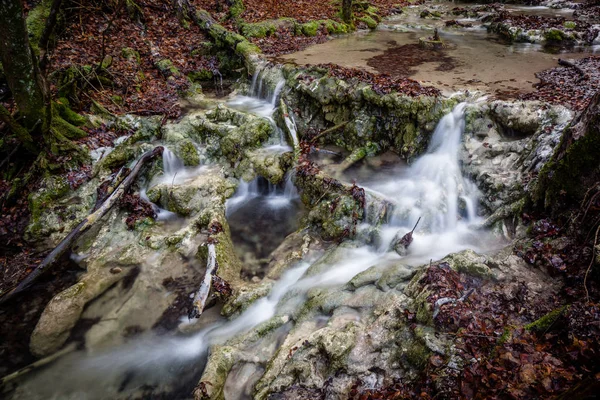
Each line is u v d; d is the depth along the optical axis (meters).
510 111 7.03
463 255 4.91
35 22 9.56
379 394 3.86
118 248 6.91
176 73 11.18
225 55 12.48
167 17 13.35
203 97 10.77
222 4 14.55
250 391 4.53
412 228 6.45
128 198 7.54
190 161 8.71
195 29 13.26
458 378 3.52
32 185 7.71
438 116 7.68
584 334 3.46
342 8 14.65
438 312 4.16
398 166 7.97
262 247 7.09
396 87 8.18
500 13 14.78
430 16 16.64
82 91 9.28
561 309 3.71
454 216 6.51
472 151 7.07
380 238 6.36
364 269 5.79
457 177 6.95
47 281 6.41
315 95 8.99
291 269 6.37
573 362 3.30
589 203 4.54
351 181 7.60
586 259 4.32
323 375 4.29
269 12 14.80
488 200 6.27
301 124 9.29
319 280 5.82
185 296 6.14
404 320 4.41
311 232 7.09
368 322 4.63
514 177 6.18
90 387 4.96
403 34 14.09
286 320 5.28
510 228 5.63
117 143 8.67
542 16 14.40
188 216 7.55
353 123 8.54
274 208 8.00
